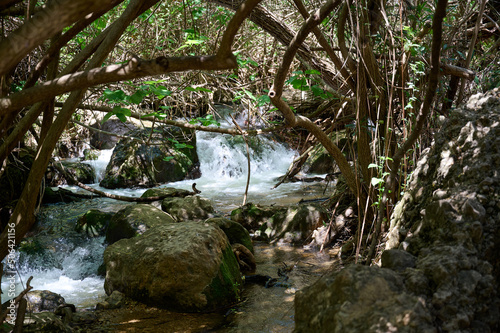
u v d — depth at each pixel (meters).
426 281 1.86
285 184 9.20
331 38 4.56
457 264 1.88
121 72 1.50
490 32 5.00
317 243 5.14
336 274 1.95
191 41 4.13
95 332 3.21
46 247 5.37
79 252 5.36
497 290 1.96
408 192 2.87
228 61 1.49
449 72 4.13
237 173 10.44
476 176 2.32
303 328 1.91
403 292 1.77
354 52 3.94
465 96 4.77
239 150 10.71
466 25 4.61
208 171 10.55
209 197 8.27
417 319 1.63
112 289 4.05
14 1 1.77
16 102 1.54
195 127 4.30
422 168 2.88
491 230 2.09
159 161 9.74
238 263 4.39
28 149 7.39
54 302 3.61
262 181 9.74
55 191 7.84
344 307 1.74
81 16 1.27
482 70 4.74
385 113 4.15
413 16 3.94
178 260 3.68
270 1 6.17
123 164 9.58
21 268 4.96
